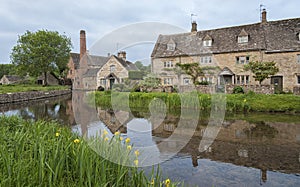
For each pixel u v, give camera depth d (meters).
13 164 2.97
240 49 22.03
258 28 23.00
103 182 2.67
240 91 14.75
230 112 11.34
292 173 4.16
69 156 3.32
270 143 6.05
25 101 20.36
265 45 21.36
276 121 9.05
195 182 3.81
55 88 31.78
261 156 5.04
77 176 2.98
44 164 2.94
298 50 19.88
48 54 39.44
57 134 4.13
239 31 23.67
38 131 4.55
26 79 51.94
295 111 10.82
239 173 4.18
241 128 7.82
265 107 11.32
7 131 4.91
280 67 20.66
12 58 39.47
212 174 4.12
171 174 4.07
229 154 5.16
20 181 2.55
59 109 13.88
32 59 39.19
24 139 3.84
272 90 14.48
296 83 20.12
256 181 3.87
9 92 20.84
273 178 3.98
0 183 2.46
